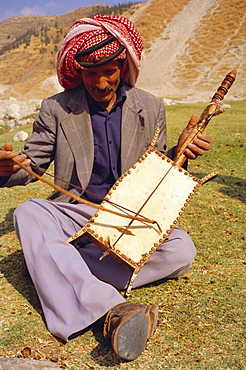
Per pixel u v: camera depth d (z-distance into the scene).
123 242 2.30
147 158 2.57
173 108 18.58
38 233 2.32
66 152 2.72
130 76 2.82
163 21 74.19
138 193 2.46
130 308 2.02
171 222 2.38
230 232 3.79
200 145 2.54
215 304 2.49
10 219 4.38
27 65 88.81
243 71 51.03
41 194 5.39
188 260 2.65
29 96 61.62
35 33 114.56
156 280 2.69
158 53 62.59
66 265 2.21
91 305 2.09
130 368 1.93
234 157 7.22
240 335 2.16
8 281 2.89
